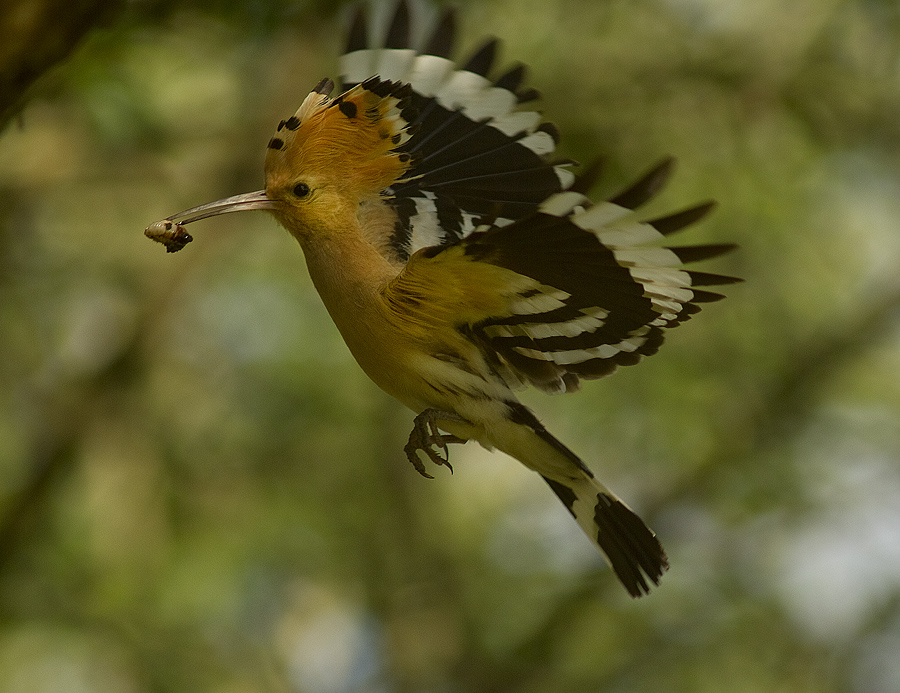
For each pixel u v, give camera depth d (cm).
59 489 1283
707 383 1330
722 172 1272
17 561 1237
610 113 1260
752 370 1331
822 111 1274
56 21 597
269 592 1366
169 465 1333
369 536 1437
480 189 689
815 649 1288
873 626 1279
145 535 1305
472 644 1384
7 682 1230
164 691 1260
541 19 1260
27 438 1305
